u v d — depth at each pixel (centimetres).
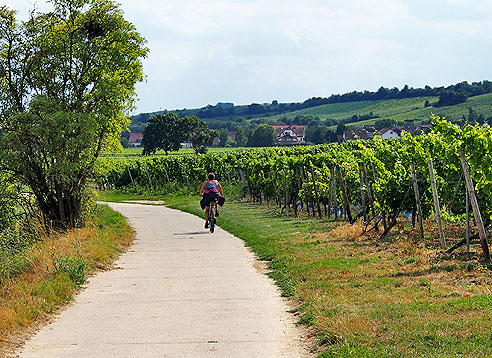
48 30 2241
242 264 1408
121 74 2356
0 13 2161
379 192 1553
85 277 1235
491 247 1210
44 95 2156
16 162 2103
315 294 952
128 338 780
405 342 660
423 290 907
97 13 2269
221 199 2167
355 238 1587
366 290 952
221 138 16500
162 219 2783
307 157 2798
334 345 687
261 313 905
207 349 723
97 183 2400
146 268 1388
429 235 1477
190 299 1019
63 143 2164
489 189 1230
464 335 656
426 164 1480
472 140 1257
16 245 1706
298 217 2400
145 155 11556
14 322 827
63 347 742
